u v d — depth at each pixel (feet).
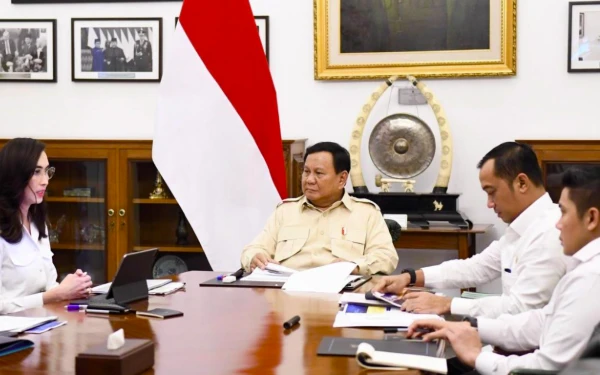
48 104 18.07
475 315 8.01
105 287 9.36
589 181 6.41
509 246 8.79
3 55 18.07
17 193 9.61
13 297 9.50
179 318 7.69
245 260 11.23
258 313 7.94
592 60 15.89
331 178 11.50
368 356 5.77
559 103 16.12
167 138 12.71
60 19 17.94
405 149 16.21
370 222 11.58
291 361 5.98
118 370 5.42
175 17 17.60
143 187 16.62
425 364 5.75
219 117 12.82
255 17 17.16
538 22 16.14
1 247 9.45
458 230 14.79
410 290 9.36
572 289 6.35
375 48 16.70
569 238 6.52
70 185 16.79
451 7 16.37
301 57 17.10
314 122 17.08
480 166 8.75
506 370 6.42
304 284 9.59
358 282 9.81
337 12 16.79
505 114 16.33
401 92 16.60
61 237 16.90
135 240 16.65
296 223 11.67
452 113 16.52
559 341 6.31
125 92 17.81
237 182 12.89
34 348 6.40
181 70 12.76
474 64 16.31
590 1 15.84
